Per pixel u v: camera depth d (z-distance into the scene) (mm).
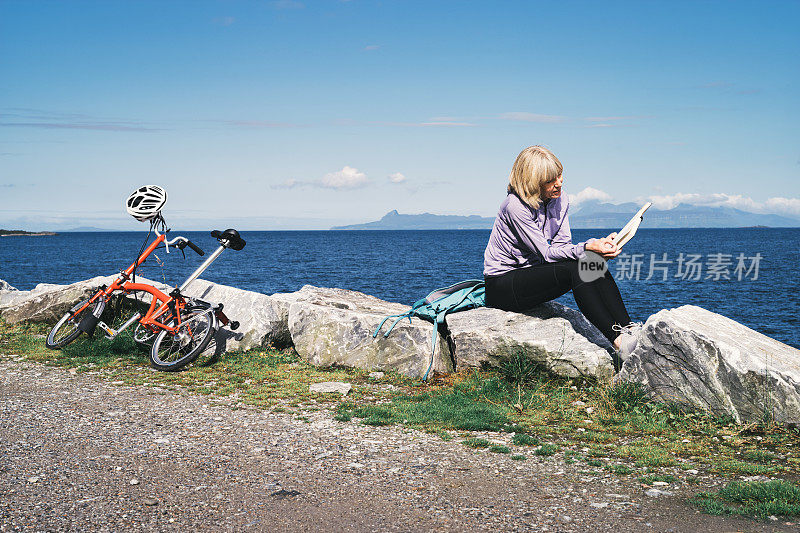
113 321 8672
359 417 5105
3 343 8430
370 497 3328
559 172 5578
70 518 2973
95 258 66750
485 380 6152
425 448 4266
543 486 3535
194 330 7539
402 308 8758
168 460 3926
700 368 4902
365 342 6930
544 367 6078
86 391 5945
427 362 6527
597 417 5066
